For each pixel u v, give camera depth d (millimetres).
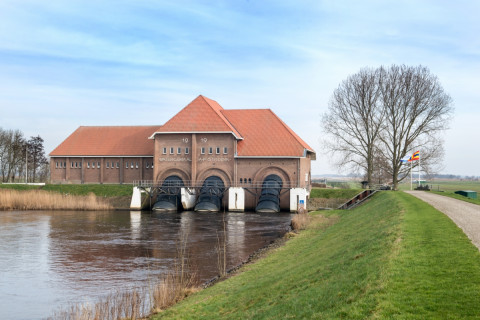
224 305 17688
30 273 28109
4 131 112125
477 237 18672
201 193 67750
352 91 68188
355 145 69375
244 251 34000
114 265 29969
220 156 69438
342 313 12023
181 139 70875
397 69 65188
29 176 125688
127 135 84312
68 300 22500
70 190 74875
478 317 10562
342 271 16641
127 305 18578
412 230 21062
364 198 62719
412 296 12125
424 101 63031
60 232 44531
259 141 70188
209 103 73562
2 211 64750
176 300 20266
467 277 13062
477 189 106500
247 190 68000
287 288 17156
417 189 66625
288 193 66875
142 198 69688
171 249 35344
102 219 55562
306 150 70062
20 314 20656
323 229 38719
